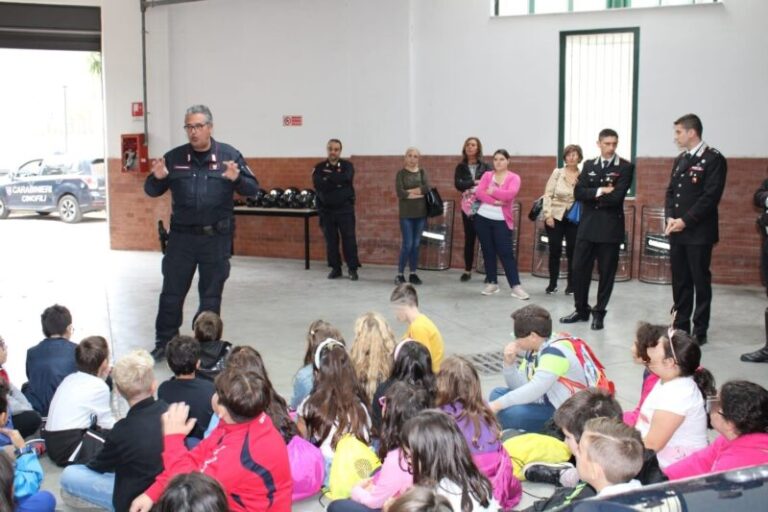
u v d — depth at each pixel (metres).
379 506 3.54
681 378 4.02
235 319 8.29
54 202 17.42
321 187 10.29
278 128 12.02
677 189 6.98
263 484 3.37
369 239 11.48
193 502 2.38
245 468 3.32
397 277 10.13
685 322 7.24
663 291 9.64
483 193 9.09
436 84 10.88
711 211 6.91
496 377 6.30
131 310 8.72
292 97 11.89
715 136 9.88
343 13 11.44
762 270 7.41
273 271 11.16
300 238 12.17
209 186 6.53
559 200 9.17
